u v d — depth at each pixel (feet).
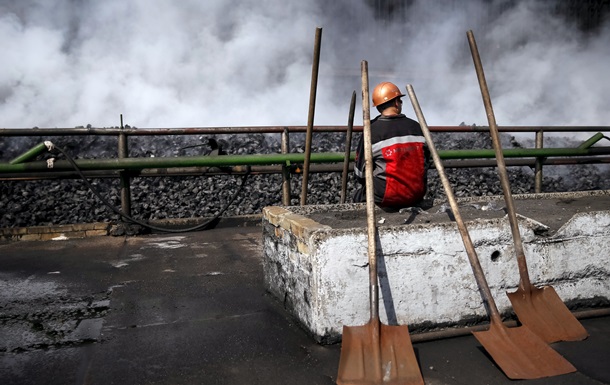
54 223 23.04
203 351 9.92
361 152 13.04
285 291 11.87
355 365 8.75
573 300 11.39
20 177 19.80
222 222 22.12
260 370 9.18
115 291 13.43
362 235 10.04
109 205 19.95
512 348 9.18
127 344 10.25
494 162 23.71
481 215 12.27
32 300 12.78
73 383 8.77
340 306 10.03
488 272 10.73
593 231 11.44
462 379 8.80
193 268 15.57
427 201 14.11
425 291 10.35
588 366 9.11
